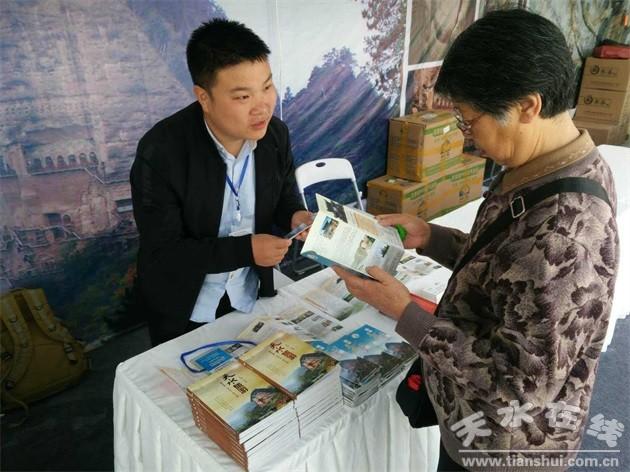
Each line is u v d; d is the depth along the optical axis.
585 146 0.75
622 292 2.38
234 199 1.45
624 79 4.74
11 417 2.06
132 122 2.32
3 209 2.08
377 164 3.62
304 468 0.99
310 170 2.59
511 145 0.76
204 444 0.99
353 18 3.05
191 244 1.31
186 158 1.32
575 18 4.85
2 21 1.88
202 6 2.38
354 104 3.27
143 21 2.22
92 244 2.37
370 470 1.18
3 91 1.95
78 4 2.03
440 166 3.55
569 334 0.70
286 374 1.01
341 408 1.07
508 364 0.74
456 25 3.77
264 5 2.61
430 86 3.79
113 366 2.38
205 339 1.32
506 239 0.77
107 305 2.51
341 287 1.55
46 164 2.13
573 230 0.70
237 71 1.13
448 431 0.92
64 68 2.07
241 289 1.54
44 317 2.15
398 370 1.17
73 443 1.93
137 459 1.22
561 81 0.69
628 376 2.26
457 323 0.86
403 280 1.57
